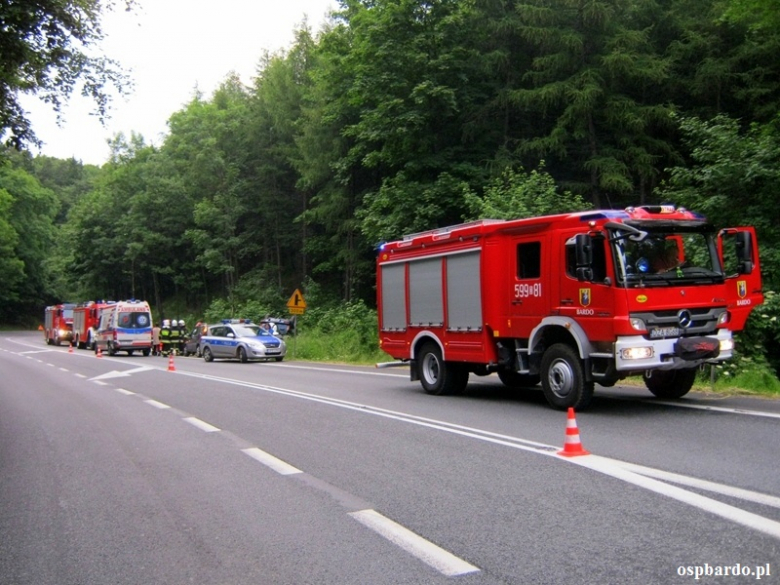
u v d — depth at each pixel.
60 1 11.83
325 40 34.00
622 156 25.41
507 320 11.70
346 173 35.91
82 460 8.83
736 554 4.63
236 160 46.53
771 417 9.45
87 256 61.94
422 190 28.11
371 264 36.31
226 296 53.72
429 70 28.41
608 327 9.88
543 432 9.19
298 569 4.78
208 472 7.86
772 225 16.33
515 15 27.73
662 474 6.72
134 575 4.81
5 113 13.15
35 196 81.44
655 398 11.70
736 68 25.25
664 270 10.19
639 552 4.75
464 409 11.69
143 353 38.88
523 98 26.09
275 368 23.86
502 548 4.98
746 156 16.55
